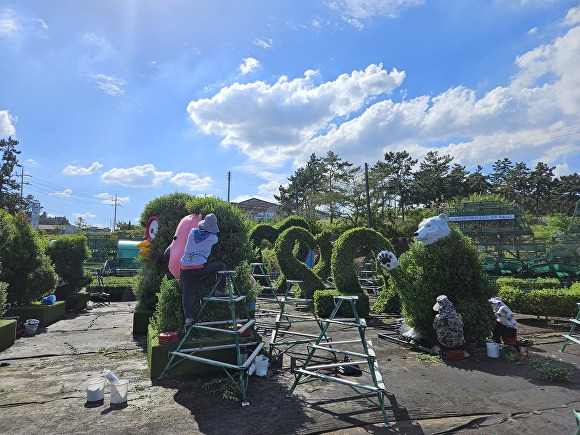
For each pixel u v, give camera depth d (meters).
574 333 8.38
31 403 4.14
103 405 4.08
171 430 3.49
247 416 3.81
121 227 63.12
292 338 7.36
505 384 4.91
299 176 72.69
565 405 4.23
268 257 20.58
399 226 39.41
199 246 5.29
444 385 4.85
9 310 8.88
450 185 60.31
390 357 6.27
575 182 71.62
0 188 46.25
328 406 4.09
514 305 10.30
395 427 3.62
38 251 10.09
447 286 6.82
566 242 20.75
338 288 10.32
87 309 12.68
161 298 5.82
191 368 5.14
